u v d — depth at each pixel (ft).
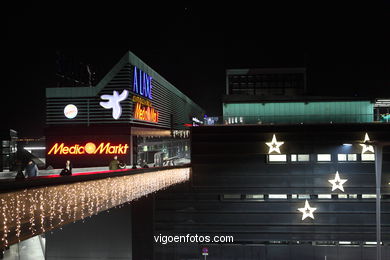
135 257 161.58
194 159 159.53
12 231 49.83
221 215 157.69
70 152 268.21
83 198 66.44
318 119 165.78
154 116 343.67
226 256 156.66
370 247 153.17
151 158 321.11
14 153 358.84
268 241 157.07
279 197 156.46
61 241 166.61
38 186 54.49
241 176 157.58
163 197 160.45
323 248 154.51
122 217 163.53
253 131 157.99
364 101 182.29
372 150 153.17
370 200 153.07
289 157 156.56
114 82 270.87
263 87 270.26
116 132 265.34
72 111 270.05
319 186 154.81
